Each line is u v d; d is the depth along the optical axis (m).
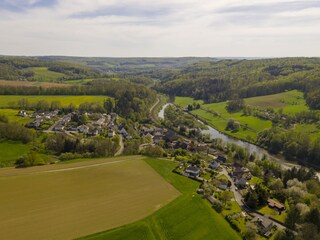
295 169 124.19
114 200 95.62
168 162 134.12
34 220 81.81
